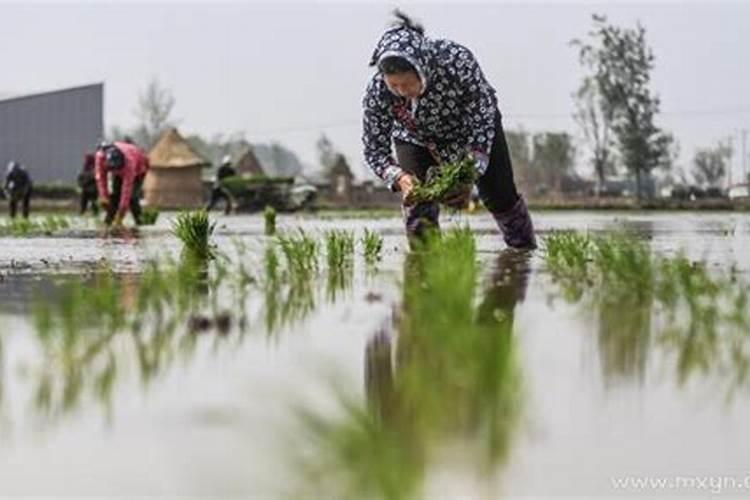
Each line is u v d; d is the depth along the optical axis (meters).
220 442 2.30
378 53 8.07
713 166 72.50
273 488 1.98
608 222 22.70
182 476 2.08
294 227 18.23
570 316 4.28
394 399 2.63
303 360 3.29
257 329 4.00
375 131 8.77
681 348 3.49
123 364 3.23
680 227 18.06
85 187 26.31
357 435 2.16
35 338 3.78
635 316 4.28
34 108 69.56
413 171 8.69
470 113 8.45
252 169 78.12
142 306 4.57
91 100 70.38
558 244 7.58
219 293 5.27
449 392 2.63
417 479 2.01
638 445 2.31
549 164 73.12
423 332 3.80
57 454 2.25
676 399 2.72
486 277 6.13
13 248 11.14
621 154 60.66
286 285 5.76
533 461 2.18
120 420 2.50
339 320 4.26
